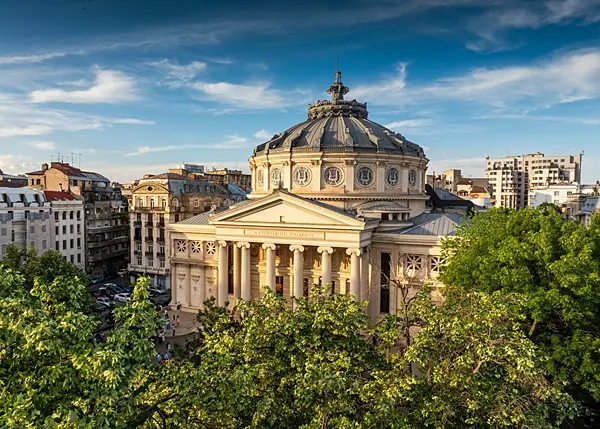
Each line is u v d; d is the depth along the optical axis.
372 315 55.56
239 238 58.31
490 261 34.66
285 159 64.25
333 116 70.88
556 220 36.66
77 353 14.09
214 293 64.88
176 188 87.31
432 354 20.98
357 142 63.69
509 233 36.75
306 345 21.27
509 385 19.81
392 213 59.44
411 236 53.00
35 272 49.66
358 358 22.14
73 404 13.30
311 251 58.72
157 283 85.38
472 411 18.41
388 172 63.72
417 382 18.33
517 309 25.80
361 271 53.56
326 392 18.08
